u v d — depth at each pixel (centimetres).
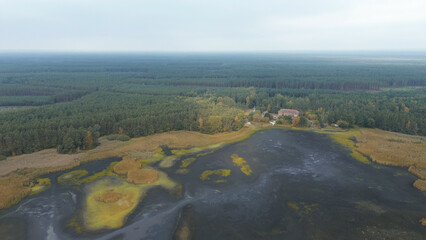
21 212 6319
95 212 6369
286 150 10831
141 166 9019
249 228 5897
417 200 7094
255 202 6938
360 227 5972
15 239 5447
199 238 5556
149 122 12200
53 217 6159
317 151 10725
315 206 6800
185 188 7606
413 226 6006
